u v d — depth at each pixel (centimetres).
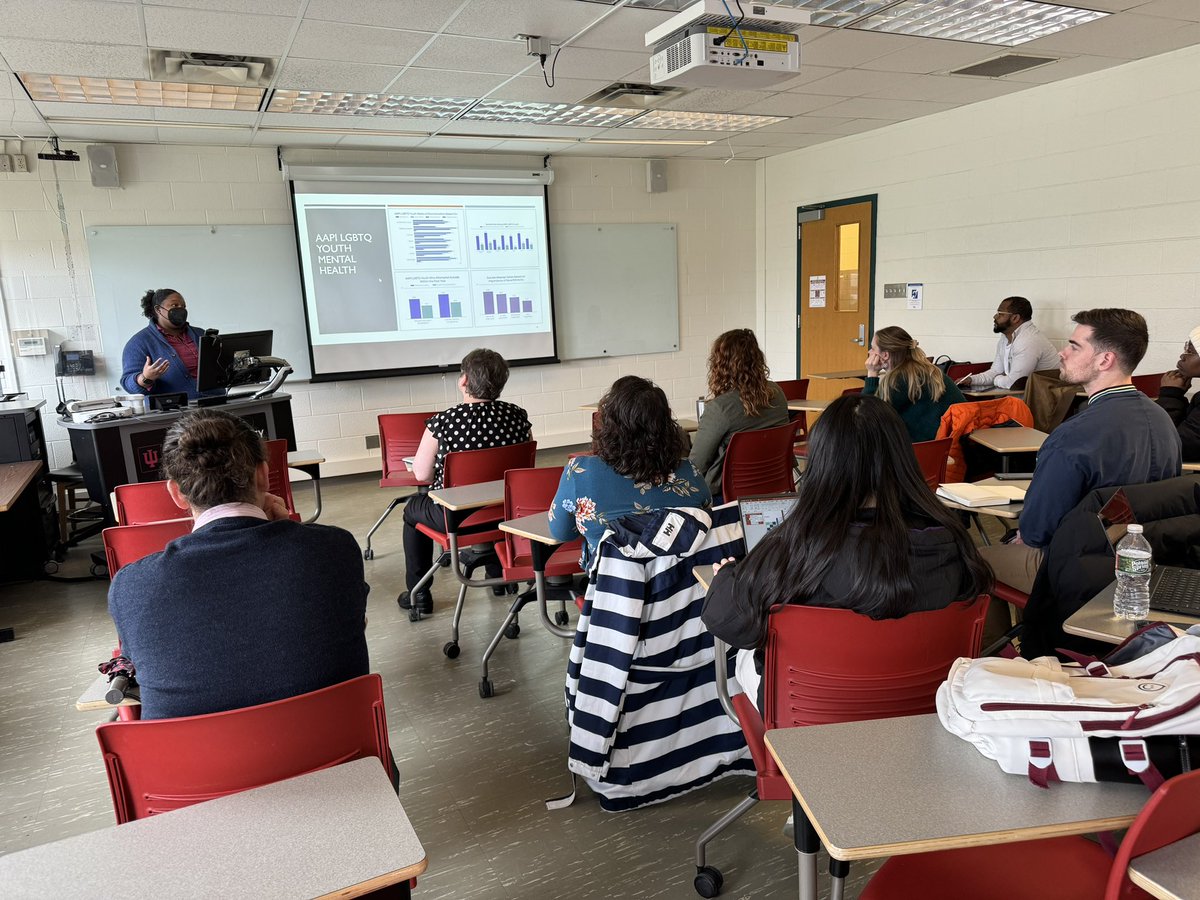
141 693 128
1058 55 441
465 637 324
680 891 177
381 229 626
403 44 374
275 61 390
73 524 493
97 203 543
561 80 448
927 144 594
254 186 587
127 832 102
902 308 636
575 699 194
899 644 138
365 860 96
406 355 649
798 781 104
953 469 363
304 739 120
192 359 473
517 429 316
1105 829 95
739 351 327
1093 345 211
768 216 770
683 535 183
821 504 137
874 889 117
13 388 537
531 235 682
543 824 202
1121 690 106
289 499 355
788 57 304
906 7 365
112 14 319
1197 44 427
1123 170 472
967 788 101
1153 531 174
